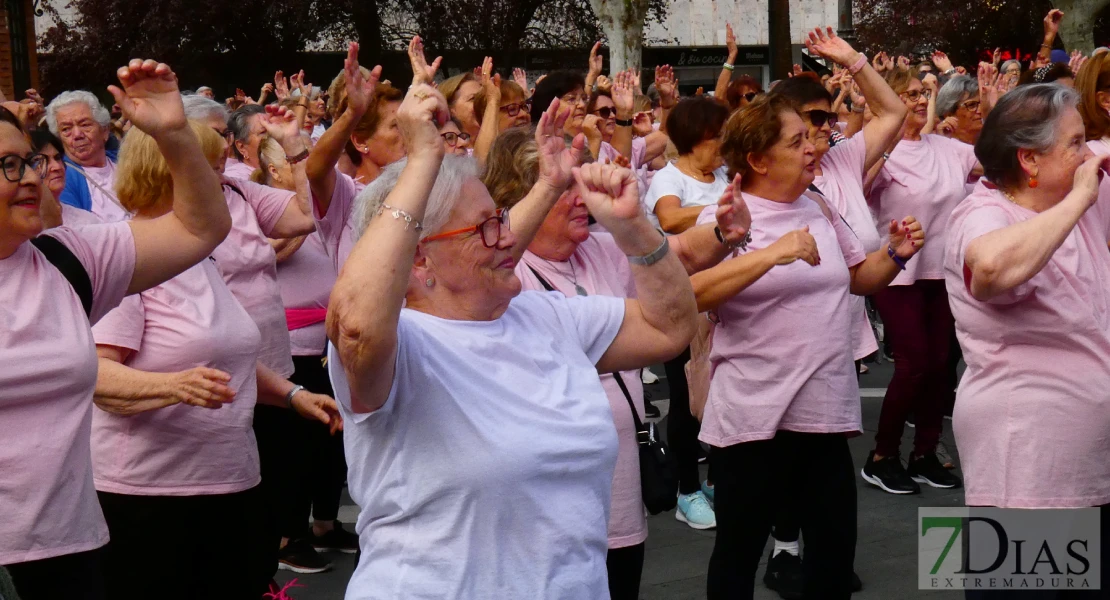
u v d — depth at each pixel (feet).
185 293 12.24
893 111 16.93
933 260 20.20
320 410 13.07
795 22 116.47
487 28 95.61
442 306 7.93
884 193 21.91
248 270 15.52
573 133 19.40
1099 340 10.98
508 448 7.57
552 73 19.90
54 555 9.21
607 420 8.14
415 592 7.58
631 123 20.35
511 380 7.80
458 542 7.58
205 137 14.69
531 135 11.32
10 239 9.08
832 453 13.00
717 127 18.66
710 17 117.50
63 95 20.06
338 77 18.33
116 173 12.19
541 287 11.00
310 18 92.53
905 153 21.72
